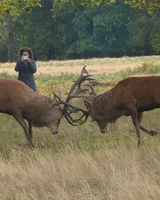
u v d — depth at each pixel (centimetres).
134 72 3631
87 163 989
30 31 10700
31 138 1353
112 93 1223
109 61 5972
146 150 1073
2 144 1345
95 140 1333
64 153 1129
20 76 1494
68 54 10281
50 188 877
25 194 842
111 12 9206
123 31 9869
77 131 1472
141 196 777
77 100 1973
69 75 3788
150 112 1627
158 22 9575
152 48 11025
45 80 3538
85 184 885
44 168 991
